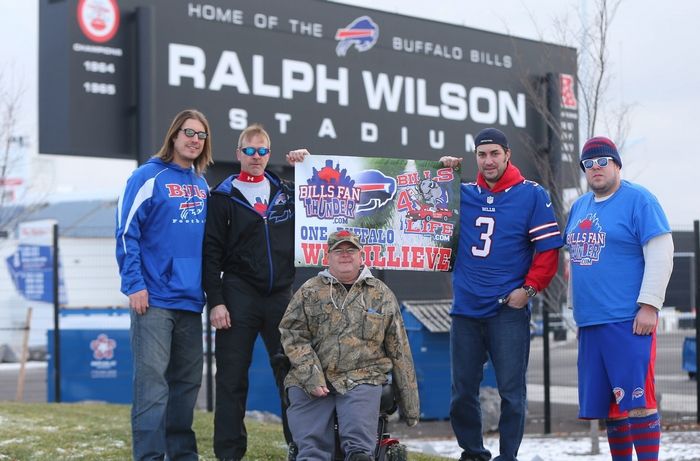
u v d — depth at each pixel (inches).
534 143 740.0
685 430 450.0
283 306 246.8
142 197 232.4
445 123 845.2
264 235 245.3
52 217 1099.9
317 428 219.9
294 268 252.2
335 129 783.1
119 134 677.9
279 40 755.4
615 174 235.8
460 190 255.4
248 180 248.2
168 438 242.7
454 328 253.9
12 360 932.6
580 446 402.6
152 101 666.2
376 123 806.5
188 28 707.4
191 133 237.5
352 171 256.1
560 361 852.6
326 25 782.5
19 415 421.7
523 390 249.0
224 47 725.3
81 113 661.9
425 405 537.6
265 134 247.3
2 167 746.8
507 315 247.1
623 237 231.3
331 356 223.0
